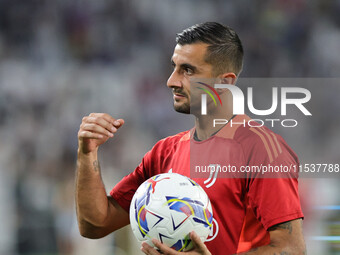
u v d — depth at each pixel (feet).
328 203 77.71
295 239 28.09
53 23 180.86
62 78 165.17
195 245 27.55
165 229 27.94
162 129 156.76
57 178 124.26
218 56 31.37
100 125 31.37
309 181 78.28
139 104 162.40
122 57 176.76
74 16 181.37
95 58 175.94
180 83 31.76
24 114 154.92
